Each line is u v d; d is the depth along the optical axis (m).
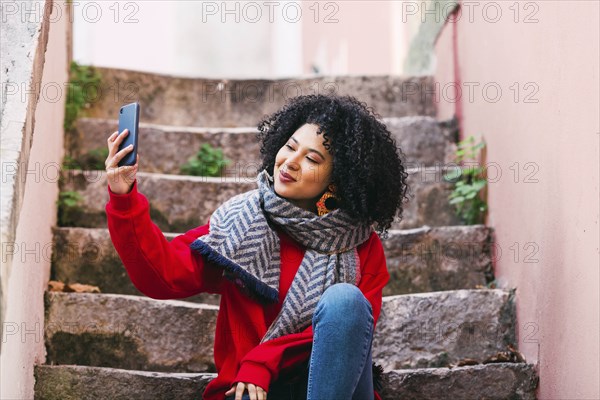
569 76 2.69
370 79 4.82
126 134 2.30
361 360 2.19
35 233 2.80
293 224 2.49
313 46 9.21
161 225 3.71
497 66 3.55
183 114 4.73
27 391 2.56
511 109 3.33
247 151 4.24
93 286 3.29
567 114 2.70
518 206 3.20
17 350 2.37
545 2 2.93
